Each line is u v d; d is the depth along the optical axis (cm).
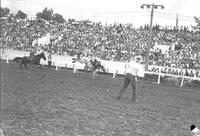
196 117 1228
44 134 763
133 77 1475
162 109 1345
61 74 2738
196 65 3681
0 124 820
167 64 3775
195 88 2905
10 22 4091
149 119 1084
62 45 4278
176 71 3259
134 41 4491
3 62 3422
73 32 4706
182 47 4291
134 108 1283
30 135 743
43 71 2862
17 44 4147
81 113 1073
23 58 2881
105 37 4588
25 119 908
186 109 1430
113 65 3581
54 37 4462
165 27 4875
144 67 3653
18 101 1197
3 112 974
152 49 4222
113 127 907
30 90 1534
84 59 3509
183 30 4738
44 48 3969
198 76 3184
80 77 2641
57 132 793
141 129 917
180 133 916
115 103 1369
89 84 2120
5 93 1372
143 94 1878
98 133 820
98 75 3177
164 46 4359
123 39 4547
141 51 4188
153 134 870
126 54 4081
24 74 2347
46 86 1753
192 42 4400
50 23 4947
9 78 1995
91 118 1005
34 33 4512
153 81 3238
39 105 1152
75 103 1269
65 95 1472
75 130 831
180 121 1107
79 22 5006
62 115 1012
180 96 2000
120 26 4884
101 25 4962
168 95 1983
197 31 4675
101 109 1183
